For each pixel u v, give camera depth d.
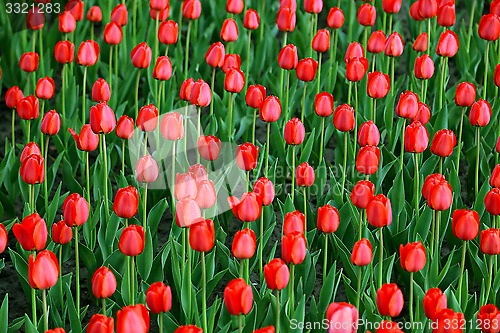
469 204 5.35
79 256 4.34
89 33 7.46
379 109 5.75
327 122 5.62
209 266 4.02
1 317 3.43
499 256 4.11
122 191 3.38
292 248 3.13
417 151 4.03
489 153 5.35
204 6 7.28
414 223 4.39
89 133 4.02
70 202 3.45
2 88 7.09
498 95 6.24
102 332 2.76
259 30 7.11
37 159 3.74
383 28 6.84
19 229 3.15
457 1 8.56
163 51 6.70
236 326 3.62
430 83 6.43
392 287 2.90
